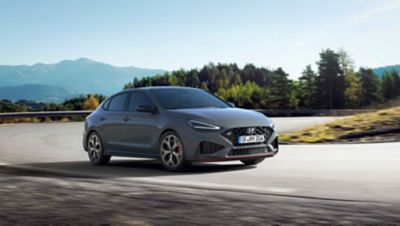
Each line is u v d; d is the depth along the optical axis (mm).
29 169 8469
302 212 4184
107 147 9422
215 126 7719
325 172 7223
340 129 14289
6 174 7621
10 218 4223
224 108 8727
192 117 7902
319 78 115688
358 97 116875
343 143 12422
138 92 9133
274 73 120875
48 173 7816
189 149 7797
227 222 3875
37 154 11953
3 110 116688
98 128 9594
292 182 6242
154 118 8430
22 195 5441
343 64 115562
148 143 8531
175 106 8555
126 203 4805
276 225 3742
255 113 8445
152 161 10102
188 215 4168
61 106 130500
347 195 5070
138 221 3986
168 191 5539
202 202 4770
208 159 7695
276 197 5008
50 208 4637
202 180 6766
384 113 15500
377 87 120312
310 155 9922
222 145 7676
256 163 8703
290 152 10695
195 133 7754
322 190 5469
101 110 9789
